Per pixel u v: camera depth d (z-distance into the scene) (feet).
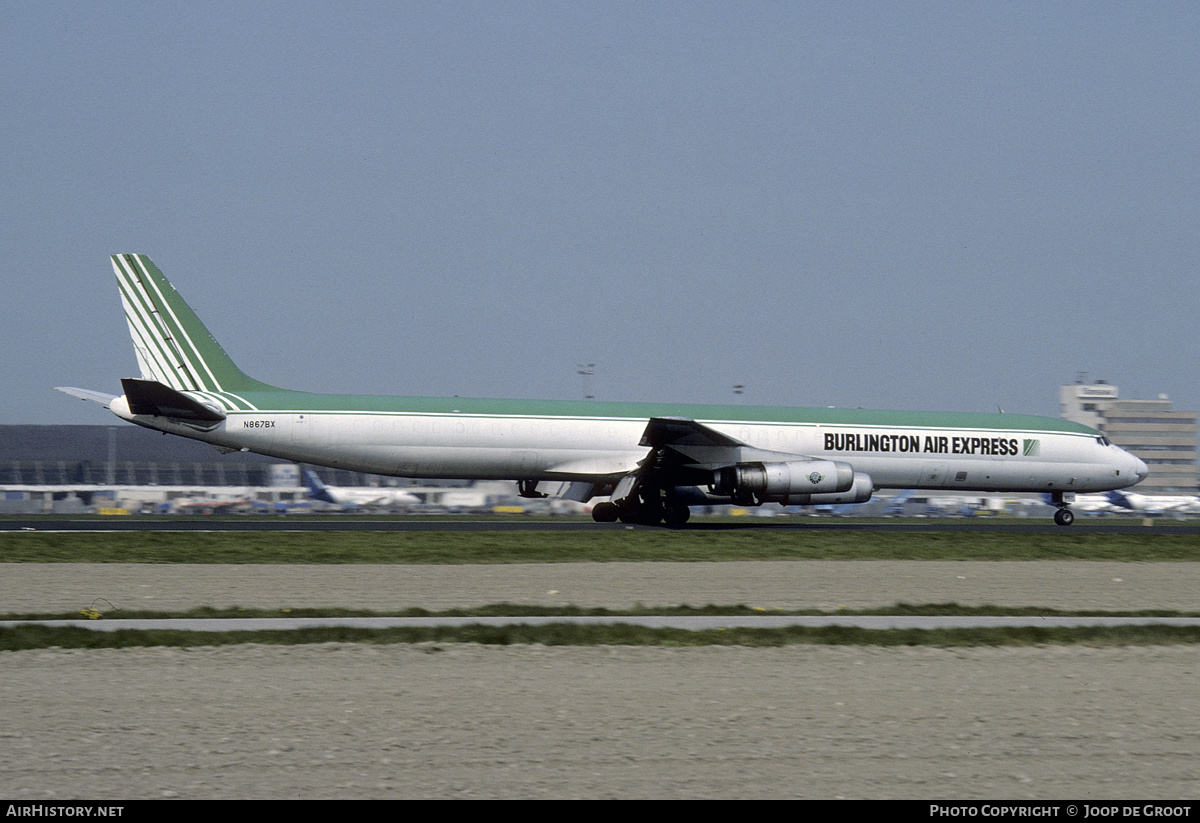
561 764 142.31
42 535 428.97
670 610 271.49
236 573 336.29
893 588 333.21
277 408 516.73
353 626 238.07
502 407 540.52
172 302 532.32
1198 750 155.53
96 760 140.97
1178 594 339.16
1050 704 181.47
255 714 164.25
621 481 540.93
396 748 147.84
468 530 492.13
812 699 181.27
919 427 590.55
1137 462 623.36
